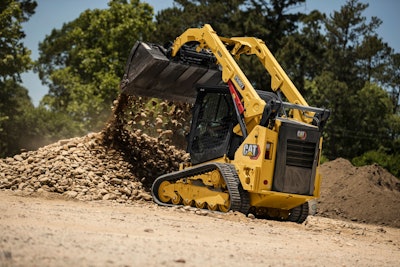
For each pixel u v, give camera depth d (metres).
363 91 69.50
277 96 16.30
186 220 12.90
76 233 9.23
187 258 8.20
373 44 70.12
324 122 15.11
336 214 23.27
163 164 19.34
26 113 58.25
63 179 16.66
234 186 14.78
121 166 18.39
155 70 17.84
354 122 67.50
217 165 15.08
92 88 56.94
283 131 14.67
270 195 14.69
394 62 81.50
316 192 15.24
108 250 8.08
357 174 25.81
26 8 60.97
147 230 10.43
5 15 50.75
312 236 12.74
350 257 10.32
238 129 15.55
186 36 17.30
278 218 16.16
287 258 9.34
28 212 11.32
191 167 16.02
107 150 18.91
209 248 9.34
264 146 14.47
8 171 17.25
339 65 70.19
